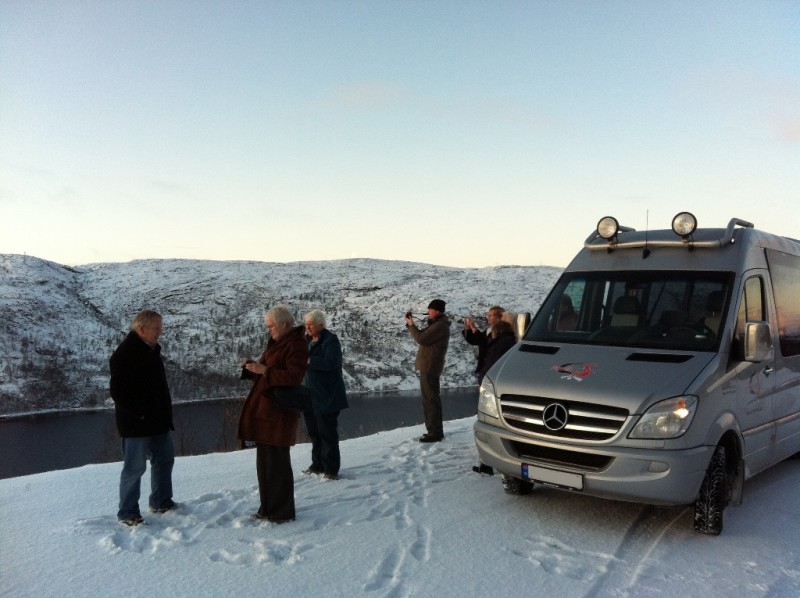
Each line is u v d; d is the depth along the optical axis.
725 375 5.21
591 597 3.95
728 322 5.41
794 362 6.70
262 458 5.41
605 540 4.97
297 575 4.24
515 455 5.35
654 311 5.78
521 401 5.35
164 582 4.12
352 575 4.25
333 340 6.84
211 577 4.21
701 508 5.04
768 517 5.64
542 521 5.42
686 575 4.31
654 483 4.64
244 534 5.06
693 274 5.88
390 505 5.88
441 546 4.81
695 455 4.71
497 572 4.31
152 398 5.29
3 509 5.68
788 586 4.17
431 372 8.93
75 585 4.07
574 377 5.20
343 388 6.98
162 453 5.58
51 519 5.41
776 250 6.74
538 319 6.47
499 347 7.60
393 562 4.52
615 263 6.41
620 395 4.86
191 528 5.20
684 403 4.74
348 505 5.88
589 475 4.87
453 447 8.56
